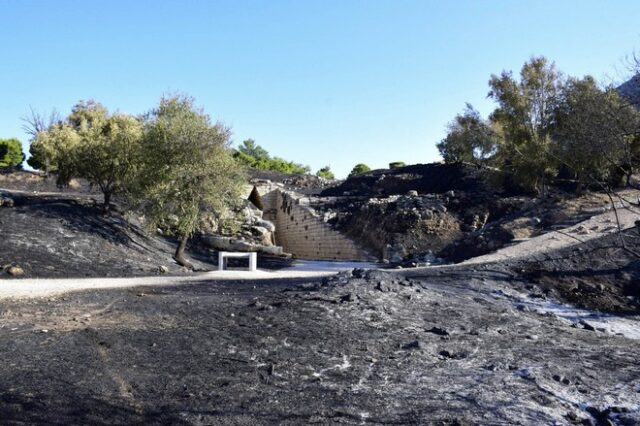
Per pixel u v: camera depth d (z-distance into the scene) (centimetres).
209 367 699
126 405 562
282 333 870
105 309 1063
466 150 3556
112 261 1925
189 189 2111
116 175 2380
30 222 2047
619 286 1454
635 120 1171
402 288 1236
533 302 1345
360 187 4234
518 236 2178
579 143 1302
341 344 822
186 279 1681
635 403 633
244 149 8206
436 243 2698
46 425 500
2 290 1269
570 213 2283
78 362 699
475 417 561
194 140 2105
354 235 3147
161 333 861
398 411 571
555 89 2750
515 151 2794
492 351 835
